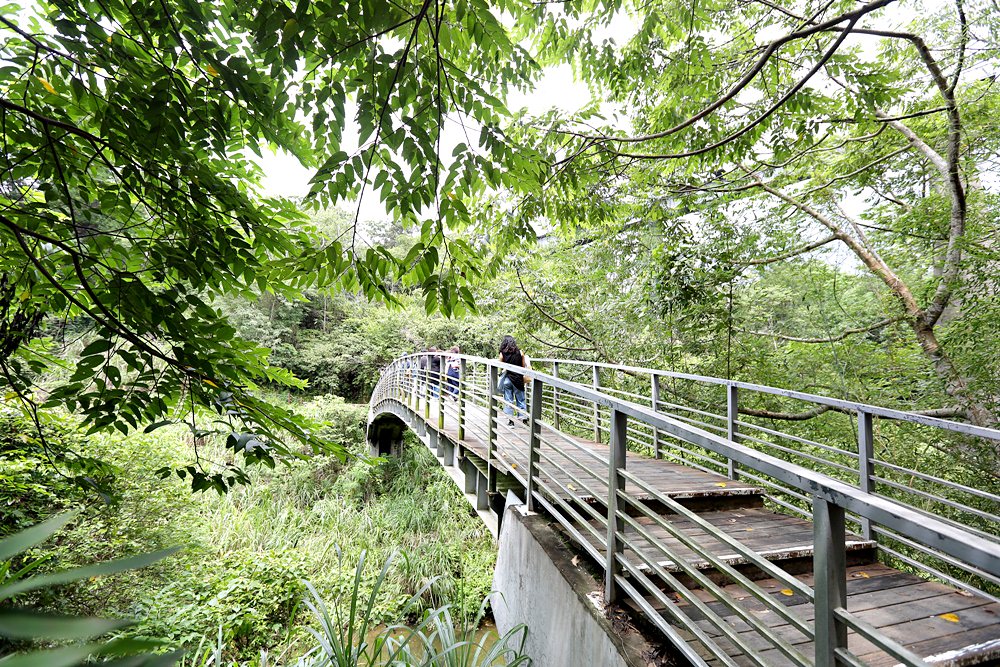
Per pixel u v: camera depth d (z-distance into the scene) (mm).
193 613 5406
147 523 6156
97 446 5625
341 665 2096
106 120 1766
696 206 6926
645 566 2227
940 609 2092
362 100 1673
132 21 1737
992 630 1919
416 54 1713
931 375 5387
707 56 4125
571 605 2254
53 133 1913
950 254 5223
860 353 6371
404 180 1792
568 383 2652
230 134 2000
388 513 11328
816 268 7297
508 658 2977
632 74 4484
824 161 7043
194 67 1893
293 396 17516
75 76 1771
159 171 1902
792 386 6707
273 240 2283
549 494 2822
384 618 6242
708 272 6770
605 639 1933
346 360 22359
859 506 1095
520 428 6004
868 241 6980
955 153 5070
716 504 3287
